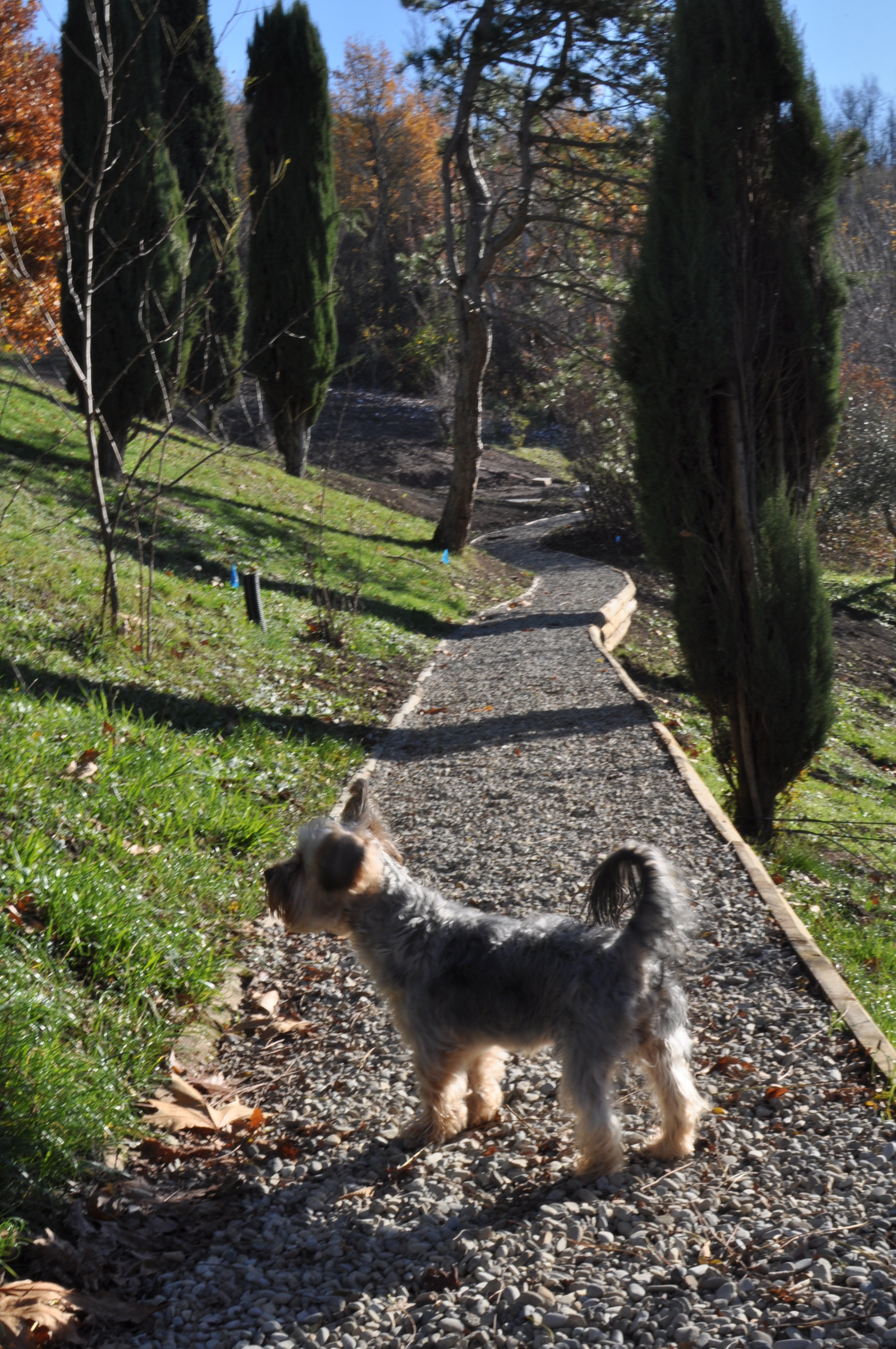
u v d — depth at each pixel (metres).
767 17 9.05
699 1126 4.04
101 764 6.87
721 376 9.47
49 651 9.01
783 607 9.45
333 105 57.81
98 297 16.17
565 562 30.31
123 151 15.52
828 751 15.68
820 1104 4.11
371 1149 4.14
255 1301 3.24
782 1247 3.23
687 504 9.70
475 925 3.99
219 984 5.51
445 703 13.17
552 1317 3.00
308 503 25.05
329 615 14.70
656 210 9.49
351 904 4.12
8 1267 3.22
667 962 3.79
